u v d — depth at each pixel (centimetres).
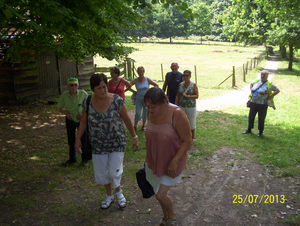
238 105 1148
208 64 3103
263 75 680
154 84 730
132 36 736
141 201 401
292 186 440
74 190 435
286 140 670
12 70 1062
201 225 344
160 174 297
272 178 472
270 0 1358
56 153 600
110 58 790
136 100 741
